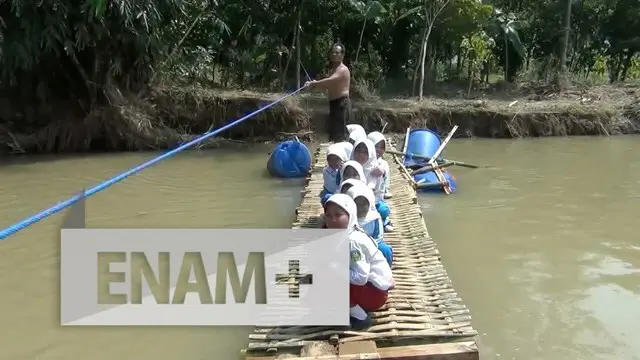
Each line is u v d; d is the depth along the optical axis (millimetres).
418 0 14703
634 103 13742
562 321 4227
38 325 4109
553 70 16609
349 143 6375
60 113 11125
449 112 12797
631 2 17000
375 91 14688
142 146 11133
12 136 10516
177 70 12648
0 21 9328
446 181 7812
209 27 13383
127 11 10062
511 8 17953
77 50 10820
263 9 13984
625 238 5973
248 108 12023
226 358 3750
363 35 15844
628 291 4715
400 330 3557
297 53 13867
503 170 9227
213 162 9828
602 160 10078
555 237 6016
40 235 5836
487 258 5434
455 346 3418
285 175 8570
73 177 8609
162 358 3734
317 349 3391
